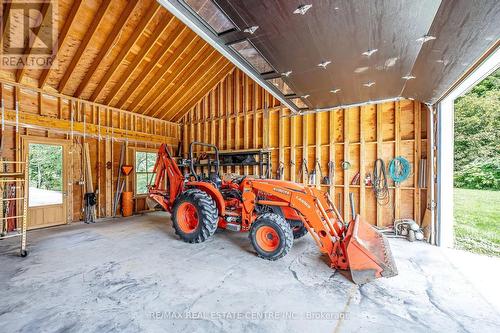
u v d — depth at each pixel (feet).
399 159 15.07
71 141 18.35
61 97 17.84
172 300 7.16
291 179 19.35
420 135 14.53
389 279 8.62
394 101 15.24
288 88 12.71
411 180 14.82
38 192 16.52
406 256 11.02
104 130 20.47
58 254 11.12
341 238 9.52
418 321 6.19
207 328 5.90
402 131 15.08
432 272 9.24
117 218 19.99
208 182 13.96
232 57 9.24
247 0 5.93
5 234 14.38
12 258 10.59
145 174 23.85
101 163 20.35
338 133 17.46
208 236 12.42
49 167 17.17
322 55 8.83
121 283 8.22
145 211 23.11
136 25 15.64
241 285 8.13
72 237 14.06
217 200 13.46
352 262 8.11
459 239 13.84
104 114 20.67
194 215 13.20
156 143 24.79
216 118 24.29
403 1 5.68
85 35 14.92
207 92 24.68
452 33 6.74
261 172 20.43
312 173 18.22
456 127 22.44
